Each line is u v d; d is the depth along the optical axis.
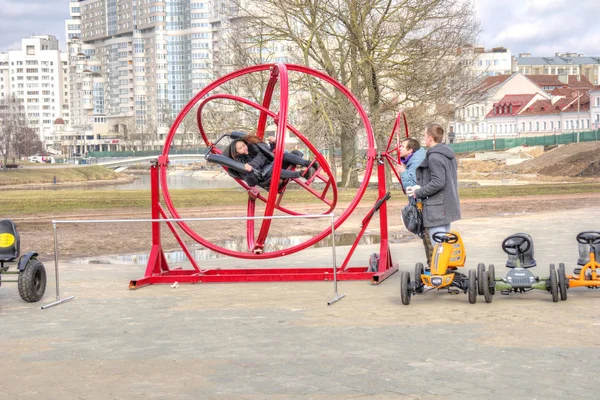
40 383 5.78
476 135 146.38
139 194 40.78
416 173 9.62
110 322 8.28
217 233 21.09
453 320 7.64
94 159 169.75
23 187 81.94
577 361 5.83
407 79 41.25
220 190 46.12
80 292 10.73
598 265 8.49
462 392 5.12
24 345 7.18
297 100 43.88
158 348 6.85
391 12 41.12
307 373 5.77
